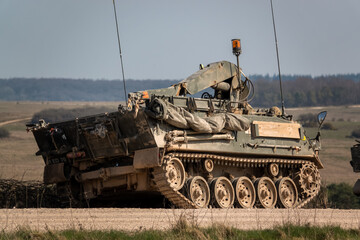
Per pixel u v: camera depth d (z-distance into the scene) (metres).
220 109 77.81
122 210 59.41
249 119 80.06
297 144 85.50
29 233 44.44
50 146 81.38
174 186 70.50
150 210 60.41
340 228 53.88
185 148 71.62
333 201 122.25
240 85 86.25
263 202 80.69
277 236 50.28
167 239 45.81
